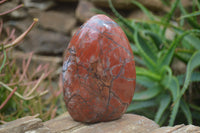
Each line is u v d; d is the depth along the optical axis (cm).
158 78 90
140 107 91
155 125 61
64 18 147
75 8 149
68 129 60
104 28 59
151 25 106
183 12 103
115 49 59
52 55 145
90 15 136
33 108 79
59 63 139
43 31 147
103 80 59
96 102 60
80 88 60
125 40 61
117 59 59
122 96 60
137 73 90
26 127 57
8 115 76
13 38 83
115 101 60
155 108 98
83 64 59
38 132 57
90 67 59
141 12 127
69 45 61
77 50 60
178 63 109
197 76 90
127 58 60
